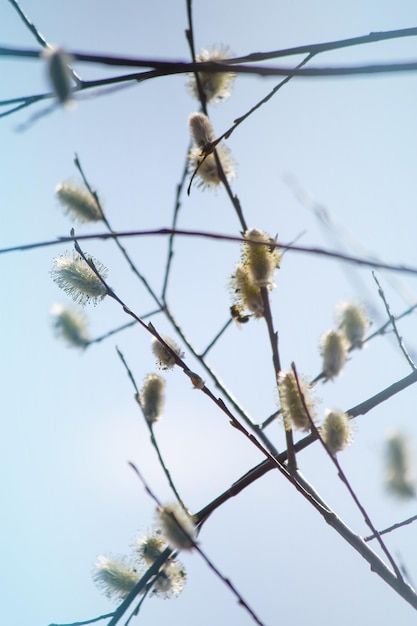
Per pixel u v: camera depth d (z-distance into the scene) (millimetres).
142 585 937
